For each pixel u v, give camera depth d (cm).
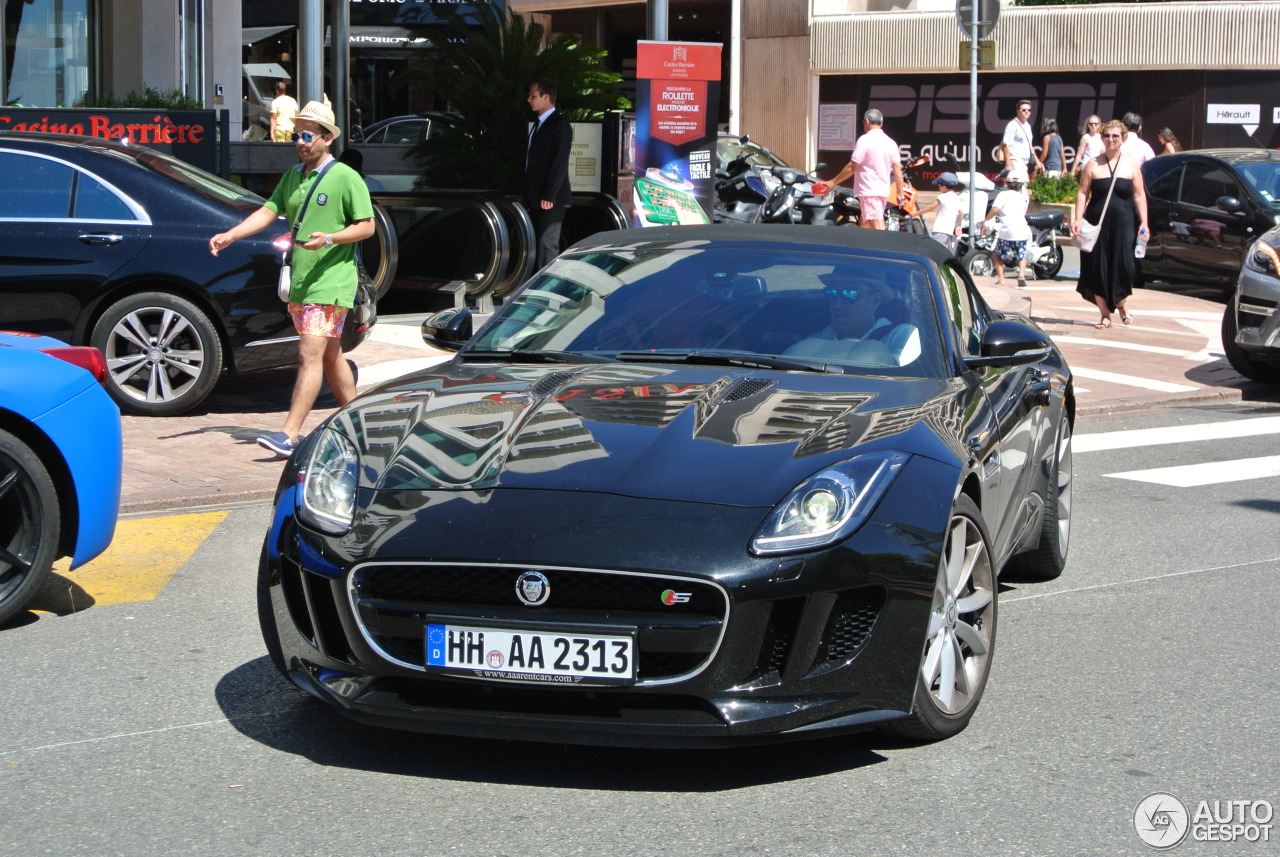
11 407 513
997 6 1561
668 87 1412
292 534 404
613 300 530
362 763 403
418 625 379
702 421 425
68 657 497
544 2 3544
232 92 2011
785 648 375
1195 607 581
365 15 3300
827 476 391
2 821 364
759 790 385
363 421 441
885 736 425
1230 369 1252
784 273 532
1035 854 348
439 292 1403
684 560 367
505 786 387
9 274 884
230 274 910
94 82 1781
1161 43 2647
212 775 394
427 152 1464
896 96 2972
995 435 479
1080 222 1441
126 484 744
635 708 375
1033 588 613
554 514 380
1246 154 1752
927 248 557
